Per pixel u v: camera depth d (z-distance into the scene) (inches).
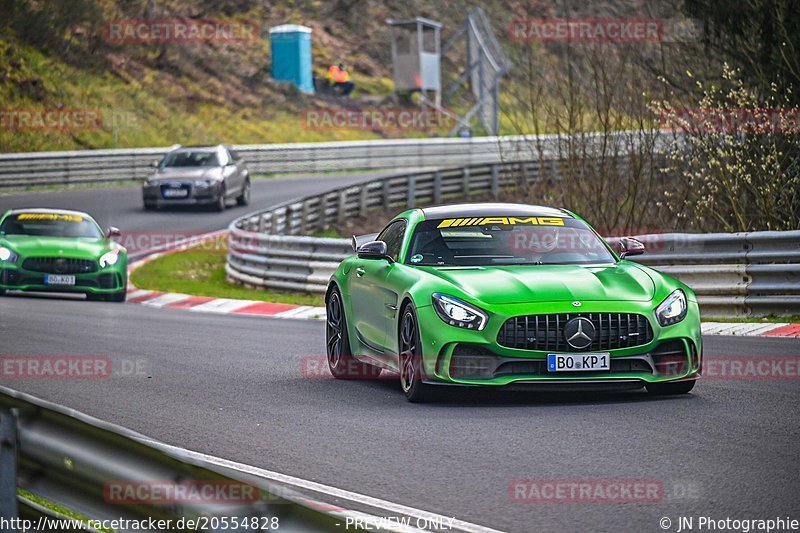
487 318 906.1
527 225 1060.5
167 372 1154.7
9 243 2065.7
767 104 1857.8
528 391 1002.1
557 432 794.8
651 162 2180.1
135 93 5000.0
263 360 1251.8
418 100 5954.7
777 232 1508.4
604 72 2279.8
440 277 962.7
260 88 5556.1
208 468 388.5
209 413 914.1
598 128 2282.2
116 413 917.2
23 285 2042.3
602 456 712.4
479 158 5246.1
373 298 1055.0
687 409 874.8
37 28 4906.5
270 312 1862.7
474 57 5821.9
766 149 1895.9
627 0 2556.6
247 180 3732.8
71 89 4781.0
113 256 2091.5
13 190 3860.7
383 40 6550.2
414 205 3695.9
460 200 3858.3
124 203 3641.7
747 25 2041.1
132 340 1425.9
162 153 4315.9
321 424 856.3
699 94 2187.5
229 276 2415.1
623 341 908.6
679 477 649.6
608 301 913.5
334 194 3307.1
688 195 2114.9
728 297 1533.0
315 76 5940.0
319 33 6402.6
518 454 725.3
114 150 4168.3
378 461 717.9
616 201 2246.6
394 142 5034.5
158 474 410.0
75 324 1606.8
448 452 739.4
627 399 936.9
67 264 2048.5
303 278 2107.5
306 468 703.7
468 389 1018.7
